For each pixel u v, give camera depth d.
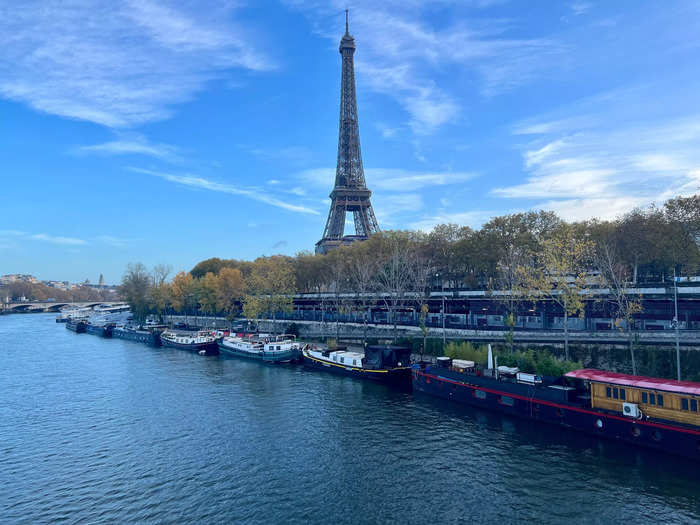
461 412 54.41
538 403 48.84
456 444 44.19
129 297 194.50
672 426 38.12
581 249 65.81
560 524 30.41
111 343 137.50
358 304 120.69
